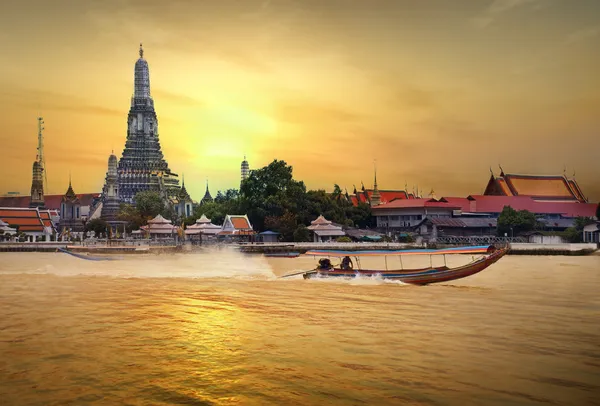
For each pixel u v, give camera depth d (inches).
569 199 5871.1
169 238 4960.6
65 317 1055.6
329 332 897.5
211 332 906.1
